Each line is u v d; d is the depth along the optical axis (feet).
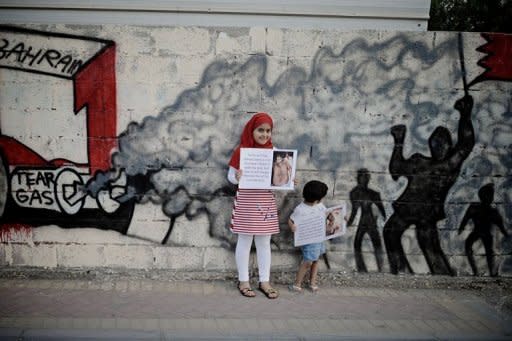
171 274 14.19
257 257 13.57
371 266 14.51
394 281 14.44
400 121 13.87
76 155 13.53
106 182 13.70
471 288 14.42
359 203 14.20
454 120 13.89
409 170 14.10
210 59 13.34
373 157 14.01
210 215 14.03
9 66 13.06
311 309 12.57
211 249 14.20
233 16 17.11
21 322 11.12
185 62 13.30
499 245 14.51
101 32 13.05
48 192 13.66
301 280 13.71
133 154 13.62
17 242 13.85
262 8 17.06
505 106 13.87
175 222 14.01
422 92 13.75
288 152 12.84
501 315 12.68
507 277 14.67
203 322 11.54
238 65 13.41
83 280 13.80
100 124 13.43
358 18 17.37
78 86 13.24
